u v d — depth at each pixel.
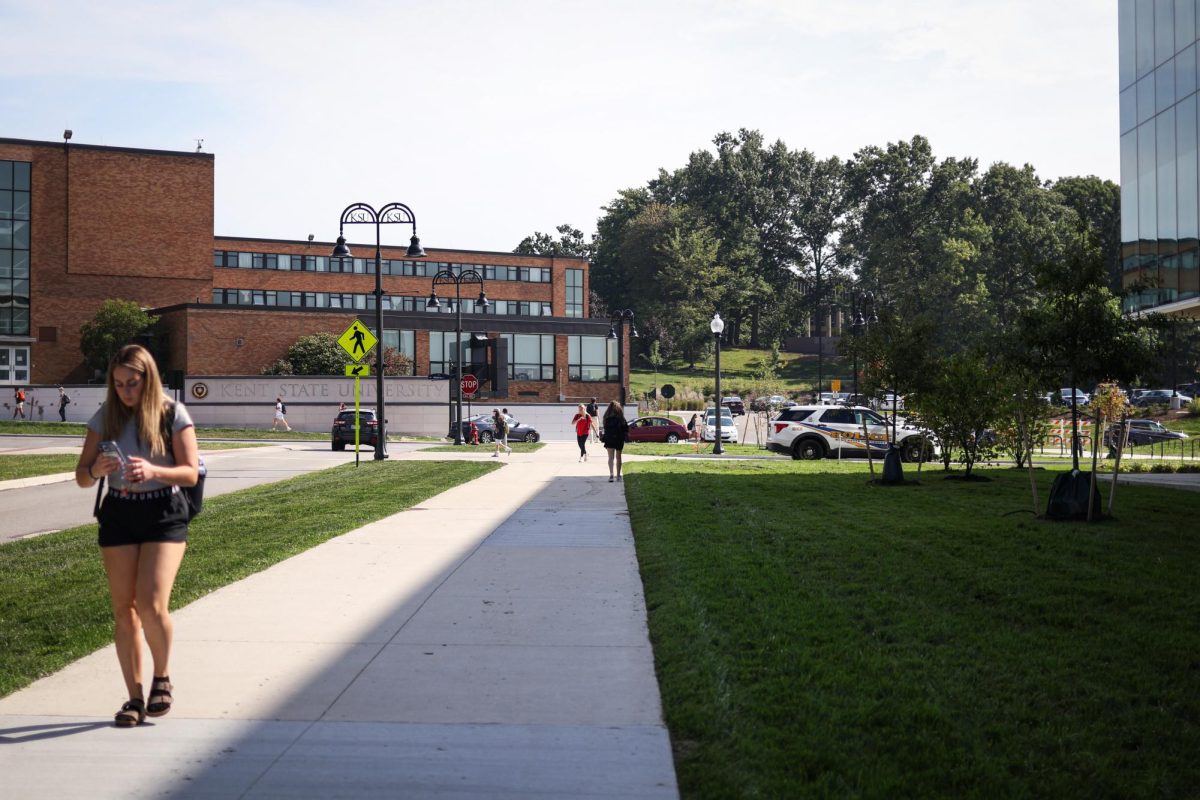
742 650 7.27
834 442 33.16
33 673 6.86
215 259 87.94
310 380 58.44
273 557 11.58
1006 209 117.62
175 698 6.36
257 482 24.69
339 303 91.81
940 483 22.02
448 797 4.84
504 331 71.00
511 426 54.50
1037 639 7.58
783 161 153.62
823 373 127.50
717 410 37.44
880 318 23.66
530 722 5.90
